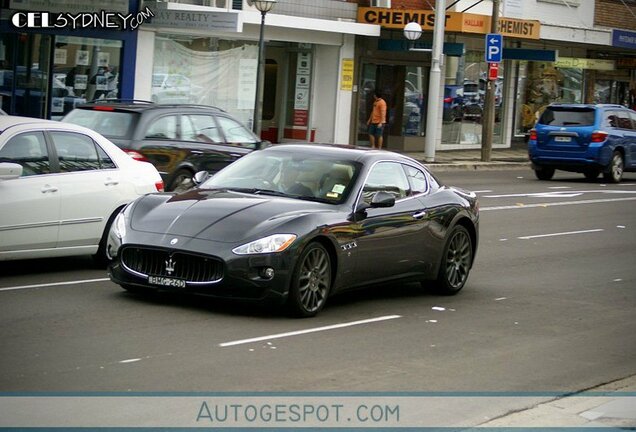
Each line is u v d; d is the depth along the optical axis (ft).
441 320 38.19
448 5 130.00
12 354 29.27
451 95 137.90
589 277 50.42
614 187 101.40
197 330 33.47
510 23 127.54
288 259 35.12
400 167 41.39
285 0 111.24
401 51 121.49
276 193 38.65
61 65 95.96
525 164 126.41
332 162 39.75
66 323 33.40
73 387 26.45
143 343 31.37
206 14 96.17
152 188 44.73
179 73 105.40
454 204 43.01
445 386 29.12
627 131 106.11
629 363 33.37
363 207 38.34
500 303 42.47
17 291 38.27
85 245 42.45
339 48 119.75
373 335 34.83
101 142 43.45
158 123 58.80
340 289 37.73
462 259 43.73
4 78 92.68
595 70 168.45
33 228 40.11
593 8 159.33
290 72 121.49
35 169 40.60
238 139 63.36
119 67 99.55
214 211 36.42
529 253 57.31
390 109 129.70
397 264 40.01
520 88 153.28
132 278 36.06
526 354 33.76
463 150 140.46
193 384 27.43
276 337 33.35
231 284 34.65
